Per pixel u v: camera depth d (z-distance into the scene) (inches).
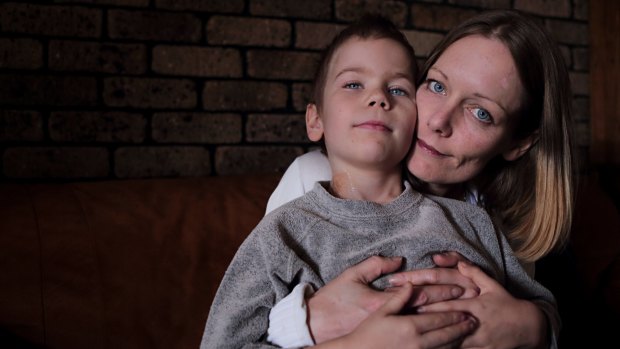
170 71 62.6
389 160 32.0
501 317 30.1
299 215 31.3
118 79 60.7
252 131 66.2
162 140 62.5
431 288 29.7
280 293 29.6
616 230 62.1
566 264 48.2
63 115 58.8
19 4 57.2
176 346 41.5
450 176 34.3
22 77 57.4
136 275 42.7
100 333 40.3
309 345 28.5
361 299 28.7
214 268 45.0
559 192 37.8
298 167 38.4
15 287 39.4
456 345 29.1
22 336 38.5
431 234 31.2
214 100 64.5
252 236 31.4
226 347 29.6
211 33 64.1
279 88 67.2
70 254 41.8
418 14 73.9
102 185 48.6
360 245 30.9
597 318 55.1
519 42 33.9
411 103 33.4
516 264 34.8
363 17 36.6
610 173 75.5
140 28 61.3
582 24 82.5
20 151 57.5
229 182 53.4
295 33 67.7
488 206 40.6
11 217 42.3
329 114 33.0
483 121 33.5
